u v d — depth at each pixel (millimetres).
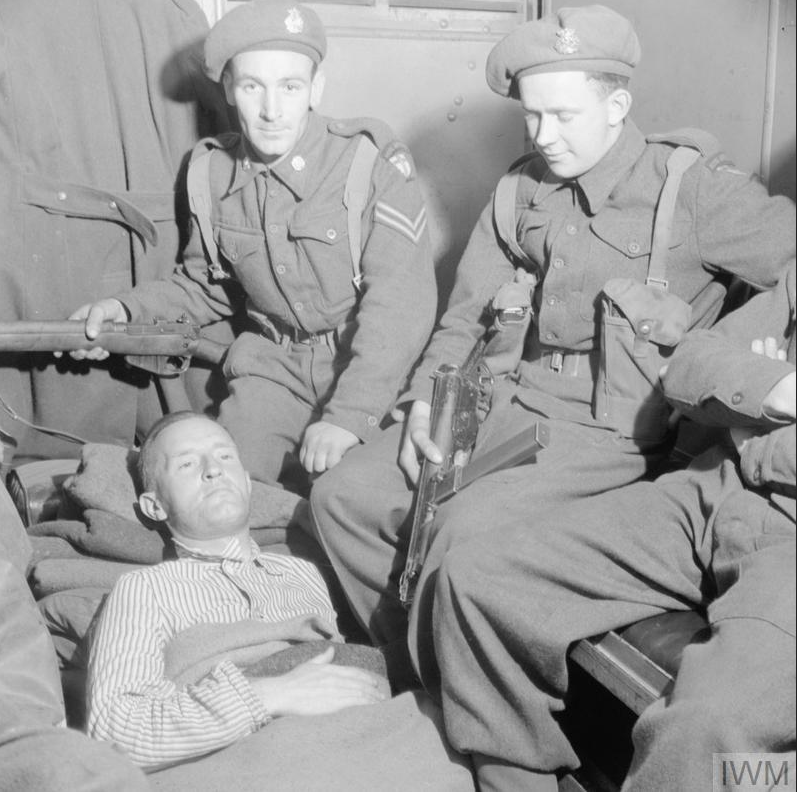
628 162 2473
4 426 3178
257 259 2969
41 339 2982
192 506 2359
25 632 2010
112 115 3158
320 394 2959
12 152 3025
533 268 2662
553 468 2391
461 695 2113
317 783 2027
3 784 1806
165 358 3180
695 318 2486
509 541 2141
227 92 2861
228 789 1998
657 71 2848
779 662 1765
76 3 3059
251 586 2338
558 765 2102
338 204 2889
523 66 2414
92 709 2084
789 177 2549
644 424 2426
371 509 2502
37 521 2832
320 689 2133
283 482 2977
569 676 2463
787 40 2523
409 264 2852
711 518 2094
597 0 3051
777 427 2051
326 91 3469
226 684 2086
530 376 2607
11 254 3061
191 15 3191
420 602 2273
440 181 3588
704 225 2408
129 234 3219
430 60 3516
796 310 2182
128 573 2297
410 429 2549
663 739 1796
